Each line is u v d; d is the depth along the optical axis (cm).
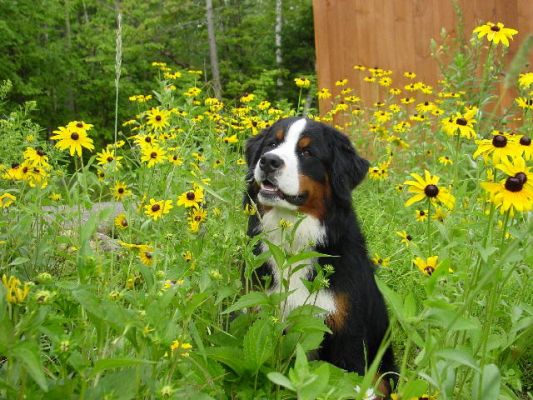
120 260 137
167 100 204
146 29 956
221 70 980
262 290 120
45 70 751
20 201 150
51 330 82
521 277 134
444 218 144
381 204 222
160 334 80
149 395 84
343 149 155
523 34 300
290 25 942
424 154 253
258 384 105
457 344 105
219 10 1072
